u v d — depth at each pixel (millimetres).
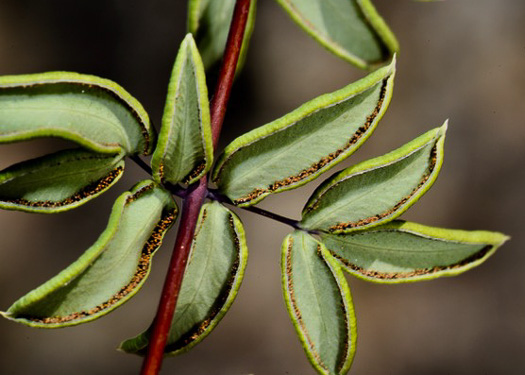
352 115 106
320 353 107
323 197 108
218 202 108
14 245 197
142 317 197
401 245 108
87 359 196
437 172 107
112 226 103
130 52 196
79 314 102
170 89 100
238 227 108
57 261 197
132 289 104
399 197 107
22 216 199
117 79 194
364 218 108
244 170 107
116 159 105
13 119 100
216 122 108
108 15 196
